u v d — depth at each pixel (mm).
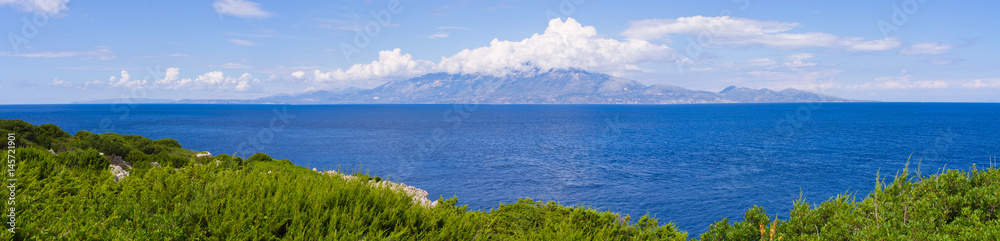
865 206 7895
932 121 199250
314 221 6973
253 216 6828
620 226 10328
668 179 59250
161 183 7488
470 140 116812
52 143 36500
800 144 103812
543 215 11594
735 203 46500
